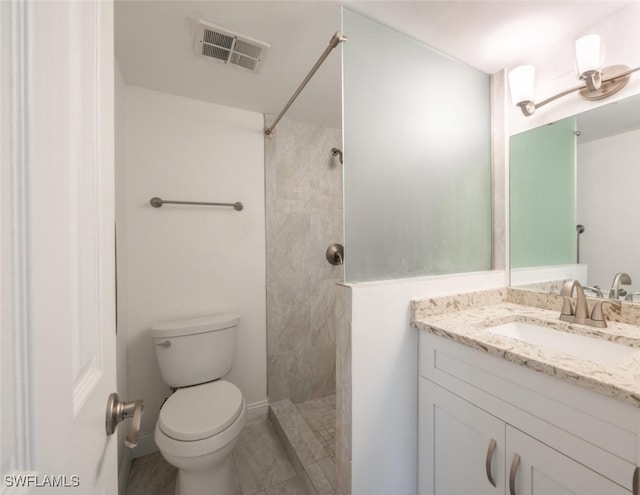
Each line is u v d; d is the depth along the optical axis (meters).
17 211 0.27
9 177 0.26
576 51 1.06
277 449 1.59
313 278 2.05
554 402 0.72
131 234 1.53
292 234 1.97
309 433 1.61
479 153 1.45
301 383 2.01
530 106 1.26
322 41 1.22
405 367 1.13
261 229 1.88
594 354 0.97
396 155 1.18
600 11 1.07
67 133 0.36
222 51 1.28
